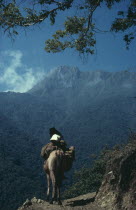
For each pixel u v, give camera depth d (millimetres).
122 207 8078
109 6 9789
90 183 35125
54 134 9438
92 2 9812
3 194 140750
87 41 11383
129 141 10617
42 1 9680
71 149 9453
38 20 10086
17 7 10062
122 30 9906
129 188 8281
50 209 8352
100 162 31484
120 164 9023
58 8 9875
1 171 162750
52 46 11578
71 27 11125
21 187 147375
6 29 10141
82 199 10109
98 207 8711
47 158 9148
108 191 9109
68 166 9188
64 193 39906
